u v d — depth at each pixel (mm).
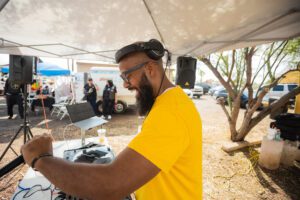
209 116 8883
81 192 595
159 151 619
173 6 1514
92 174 591
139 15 1681
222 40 2268
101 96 7957
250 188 3025
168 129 645
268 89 4281
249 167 3654
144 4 1496
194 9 1539
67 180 597
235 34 2033
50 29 1962
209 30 1955
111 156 1771
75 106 2814
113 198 600
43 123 6641
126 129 6090
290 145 3762
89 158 1702
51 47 2611
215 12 1568
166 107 699
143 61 797
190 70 2682
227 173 3443
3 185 2766
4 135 5070
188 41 2340
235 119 4859
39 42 2389
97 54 2996
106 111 7637
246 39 2133
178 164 745
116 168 598
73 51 2830
